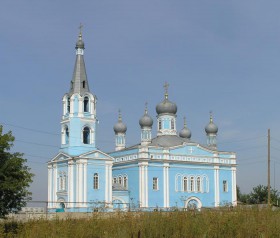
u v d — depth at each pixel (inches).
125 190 3683.6
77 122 3499.0
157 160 3698.3
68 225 1278.3
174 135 4092.0
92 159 3432.6
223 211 1203.9
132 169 3727.9
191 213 1187.3
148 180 3654.0
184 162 3814.0
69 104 3560.5
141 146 3673.7
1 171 1565.0
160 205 3659.0
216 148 4387.3
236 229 994.7
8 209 1596.9
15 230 1443.2
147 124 4074.8
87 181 3393.2
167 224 1047.6
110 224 1197.7
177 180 3782.0
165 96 4170.8
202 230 990.4
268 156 2736.2
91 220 1311.5
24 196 1604.3
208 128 4426.7
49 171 3681.1
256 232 964.6
